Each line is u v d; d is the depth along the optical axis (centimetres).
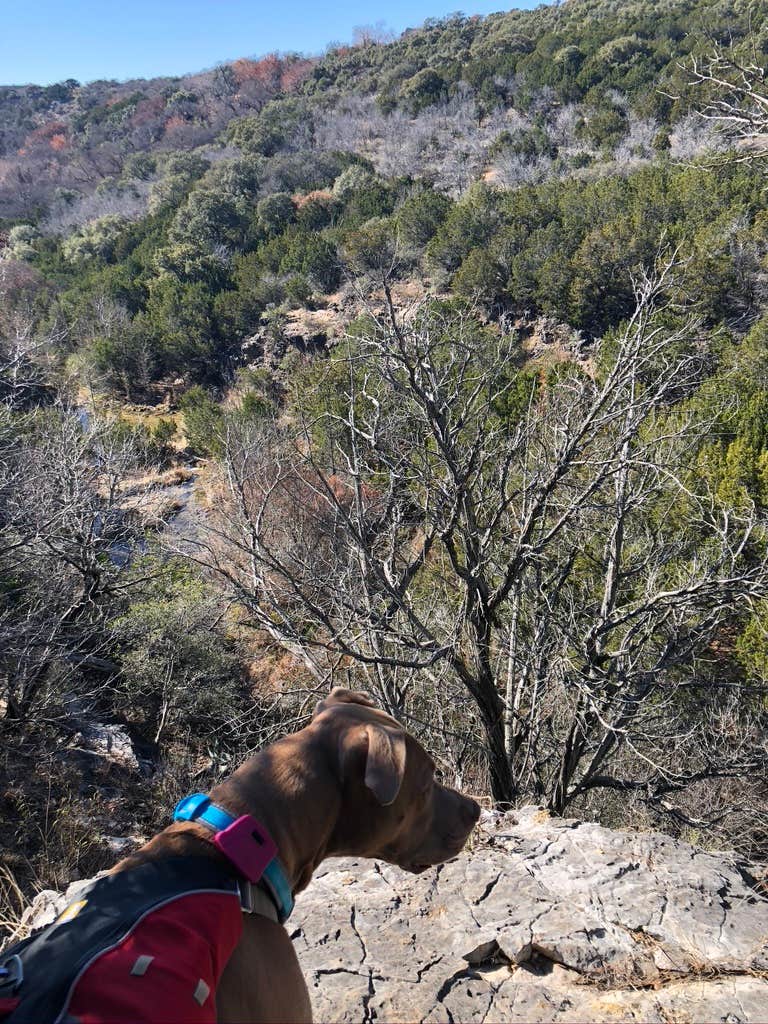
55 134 13662
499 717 654
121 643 1638
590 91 6794
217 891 136
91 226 6962
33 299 5206
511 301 3641
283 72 12200
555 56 7656
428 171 6656
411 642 602
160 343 4316
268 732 812
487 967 286
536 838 358
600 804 915
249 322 4366
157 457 2983
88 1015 110
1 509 1394
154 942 122
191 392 3975
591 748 812
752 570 665
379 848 169
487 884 322
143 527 1662
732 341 2258
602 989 271
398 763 151
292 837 153
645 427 920
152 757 1452
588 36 7925
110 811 1220
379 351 637
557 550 830
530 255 3481
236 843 144
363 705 185
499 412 1075
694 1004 258
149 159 9444
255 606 668
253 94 11756
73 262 6250
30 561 1438
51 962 119
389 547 700
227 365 4378
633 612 686
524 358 3384
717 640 1116
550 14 9925
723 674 1048
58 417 1838
